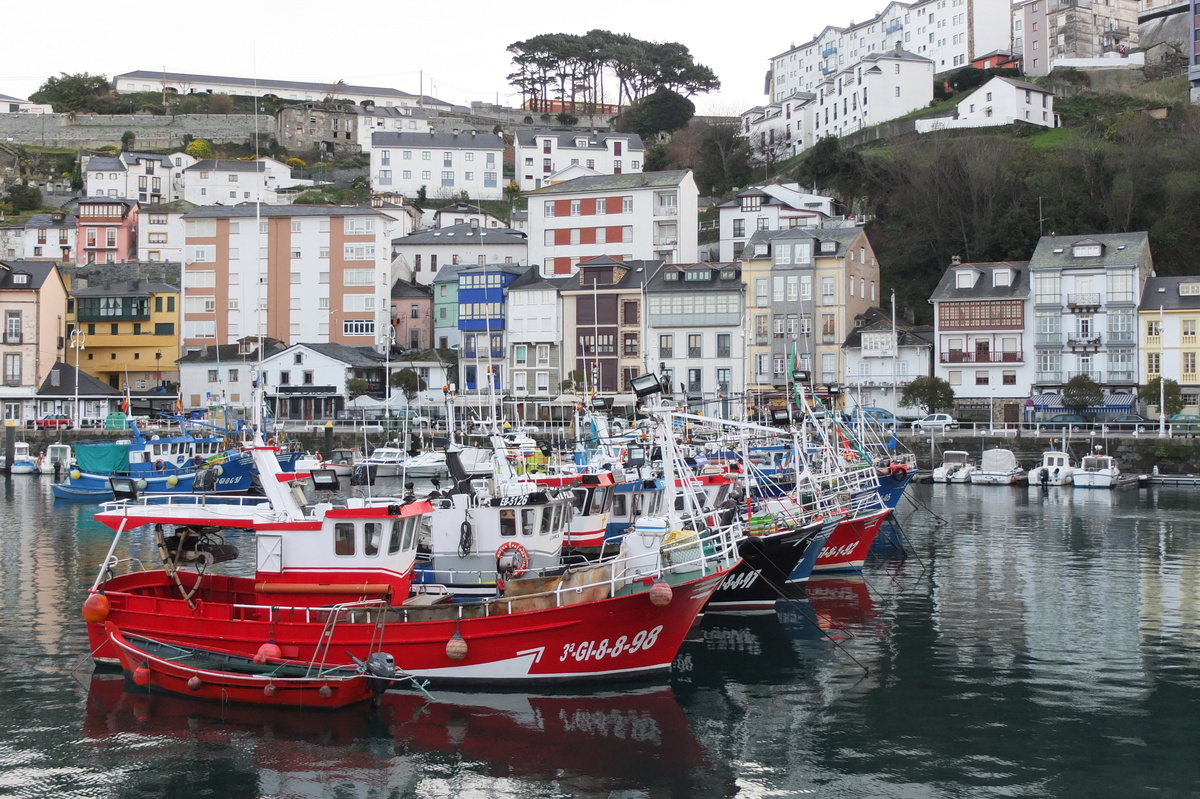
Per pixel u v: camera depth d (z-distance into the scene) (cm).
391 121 17375
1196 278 8462
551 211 10794
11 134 16650
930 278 10606
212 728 2262
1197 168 10406
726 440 4616
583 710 2378
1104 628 3155
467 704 2392
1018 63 15225
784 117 15750
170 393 10175
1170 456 7394
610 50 18188
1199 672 2705
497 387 9000
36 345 9538
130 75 18512
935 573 4044
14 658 2775
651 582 2448
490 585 2759
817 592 3694
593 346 9506
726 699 2481
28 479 8050
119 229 12662
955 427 8294
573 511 3212
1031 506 6153
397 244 11900
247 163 14325
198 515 2575
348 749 2155
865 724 2325
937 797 1967
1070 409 8350
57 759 2117
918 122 13438
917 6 16438
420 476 7044
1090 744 2214
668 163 15088
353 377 9638
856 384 8888
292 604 2523
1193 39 13362
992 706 2447
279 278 10519
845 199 11875
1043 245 8844
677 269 9444
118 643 2508
